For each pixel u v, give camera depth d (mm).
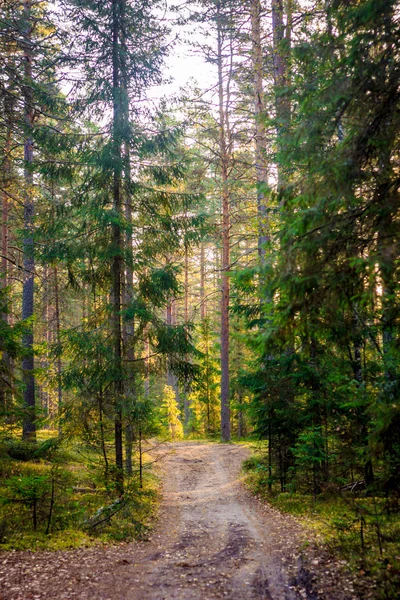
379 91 5051
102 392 11555
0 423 11172
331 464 10898
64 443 11852
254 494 12930
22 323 11203
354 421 10023
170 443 27078
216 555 7914
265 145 16656
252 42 17141
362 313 7285
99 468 11617
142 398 12180
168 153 12461
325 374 10648
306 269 5211
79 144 11641
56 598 5996
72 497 11188
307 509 10211
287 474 12289
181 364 12406
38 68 14805
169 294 12742
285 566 6945
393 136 5043
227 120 22781
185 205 12742
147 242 12680
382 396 5371
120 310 11742
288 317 5219
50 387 11914
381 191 5195
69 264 11797
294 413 11609
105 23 11844
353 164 5062
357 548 6957
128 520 10023
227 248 24625
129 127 11852
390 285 4852
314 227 5434
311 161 5562
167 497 13352
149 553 8211
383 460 5730
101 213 11000
